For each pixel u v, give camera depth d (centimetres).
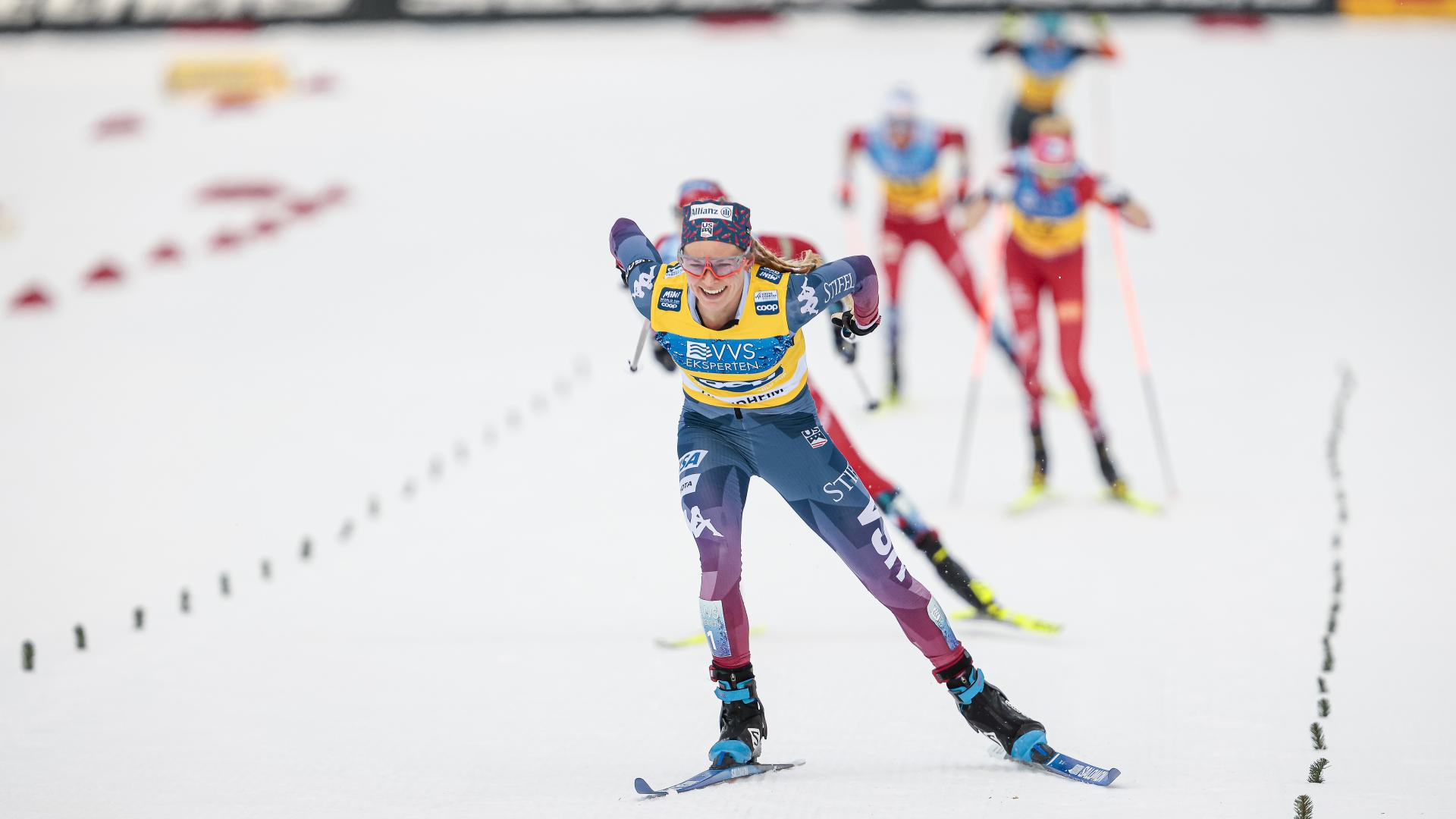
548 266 5584
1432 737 1542
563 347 4428
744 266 1364
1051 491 2902
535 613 2166
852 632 2019
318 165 7444
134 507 2909
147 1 11506
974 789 1391
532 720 1678
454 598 2267
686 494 1461
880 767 1477
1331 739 1542
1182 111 8019
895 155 3581
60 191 6950
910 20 11012
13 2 11362
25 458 3303
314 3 11581
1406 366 3872
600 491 2916
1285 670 1803
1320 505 2725
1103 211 6222
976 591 2059
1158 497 2842
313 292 5247
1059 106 5606
